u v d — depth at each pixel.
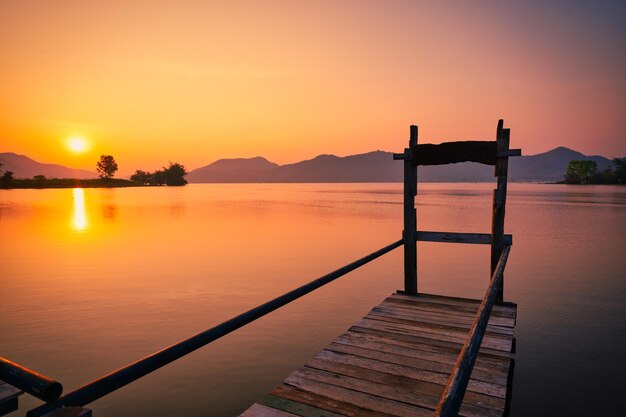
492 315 7.01
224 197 104.38
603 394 7.53
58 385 1.65
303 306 12.97
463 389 2.46
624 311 12.39
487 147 7.50
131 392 7.50
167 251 22.67
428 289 14.95
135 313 11.78
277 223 38.38
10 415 6.88
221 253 22.12
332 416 4.02
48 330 10.34
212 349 9.45
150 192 140.38
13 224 36.81
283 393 4.48
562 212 51.22
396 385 4.66
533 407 7.11
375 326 6.59
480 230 32.50
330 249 23.61
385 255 22.39
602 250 23.67
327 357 5.43
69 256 20.98
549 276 17.16
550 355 9.27
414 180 8.22
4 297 13.41
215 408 6.93
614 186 198.25
